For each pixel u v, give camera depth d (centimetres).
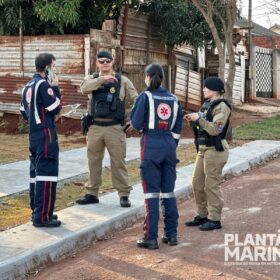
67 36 1434
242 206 759
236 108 2120
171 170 597
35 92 609
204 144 638
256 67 2623
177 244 598
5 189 827
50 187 624
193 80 1914
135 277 509
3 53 1521
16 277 518
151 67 589
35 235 597
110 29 1477
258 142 1303
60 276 521
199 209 670
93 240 623
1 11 1542
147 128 585
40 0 1467
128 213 695
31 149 627
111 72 700
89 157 727
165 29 1730
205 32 1750
